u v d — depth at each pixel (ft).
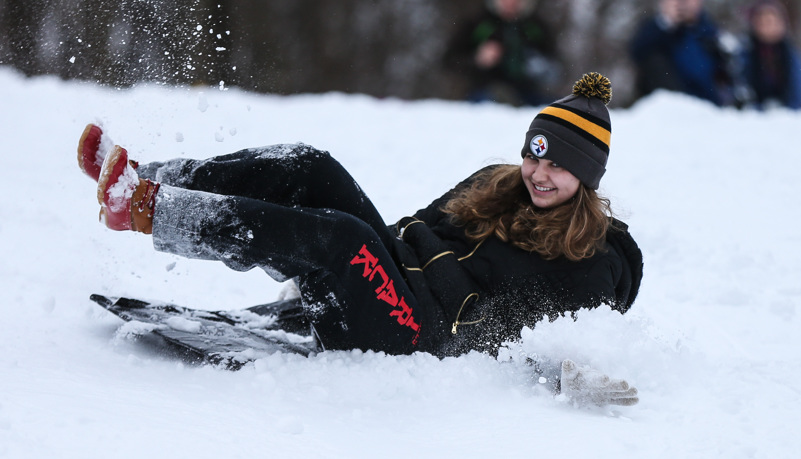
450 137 99.19
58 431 22.94
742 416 29.94
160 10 48.75
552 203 35.53
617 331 32.48
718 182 79.56
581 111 35.29
